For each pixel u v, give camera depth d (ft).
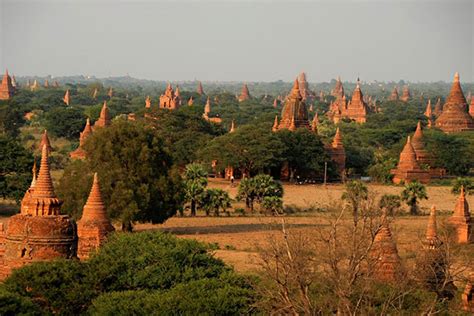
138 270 176.24
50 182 186.19
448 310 166.20
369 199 225.56
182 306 155.53
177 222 360.48
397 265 172.86
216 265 184.55
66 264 172.35
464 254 217.36
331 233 161.27
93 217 209.87
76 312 167.53
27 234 180.14
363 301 152.87
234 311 156.97
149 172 310.04
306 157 561.84
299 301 150.41
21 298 154.92
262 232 326.03
